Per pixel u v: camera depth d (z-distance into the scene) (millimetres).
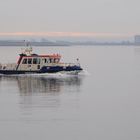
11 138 92062
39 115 112438
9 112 116500
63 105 127125
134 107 125312
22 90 161125
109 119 108750
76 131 97312
